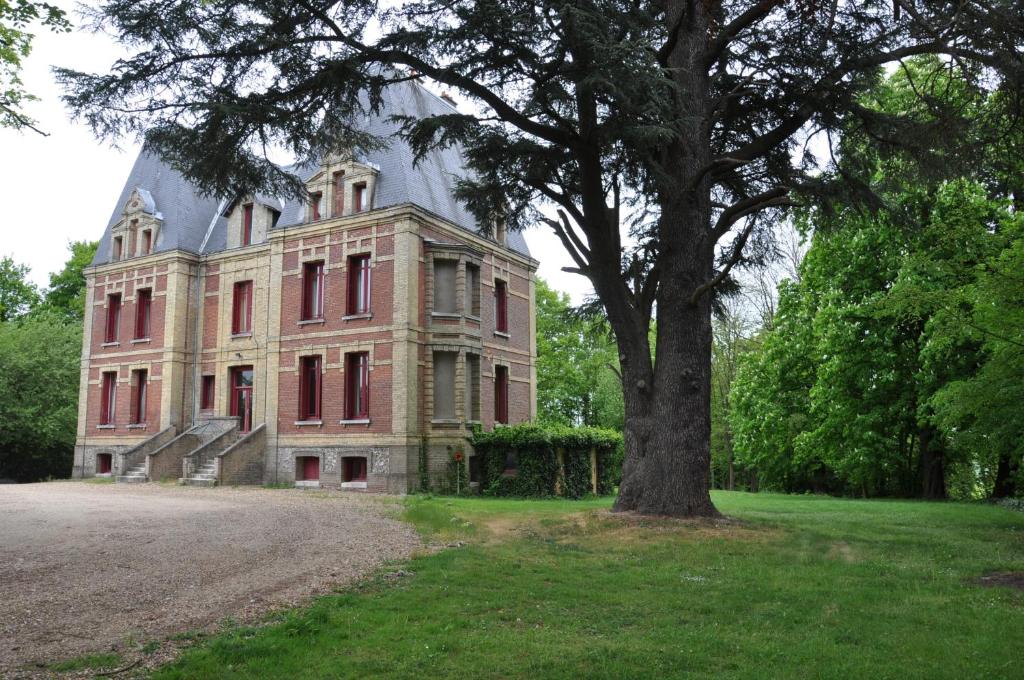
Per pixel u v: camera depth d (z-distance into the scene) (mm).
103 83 11250
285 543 11688
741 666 5762
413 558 10250
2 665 5598
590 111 12898
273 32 11969
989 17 11211
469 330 27766
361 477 26703
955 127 12680
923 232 22734
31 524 13984
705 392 14805
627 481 14852
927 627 6926
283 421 28141
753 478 47344
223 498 21000
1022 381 12547
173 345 31422
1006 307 12398
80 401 34375
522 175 15062
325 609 7199
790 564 10219
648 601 7898
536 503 19922
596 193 14492
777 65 14375
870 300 24469
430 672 5582
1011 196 22422
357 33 12570
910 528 14492
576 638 6484
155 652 6004
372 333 26500
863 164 15203
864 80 13898
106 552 10648
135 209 33844
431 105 30781
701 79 15266
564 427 27344
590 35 10703
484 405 28703
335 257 27734
